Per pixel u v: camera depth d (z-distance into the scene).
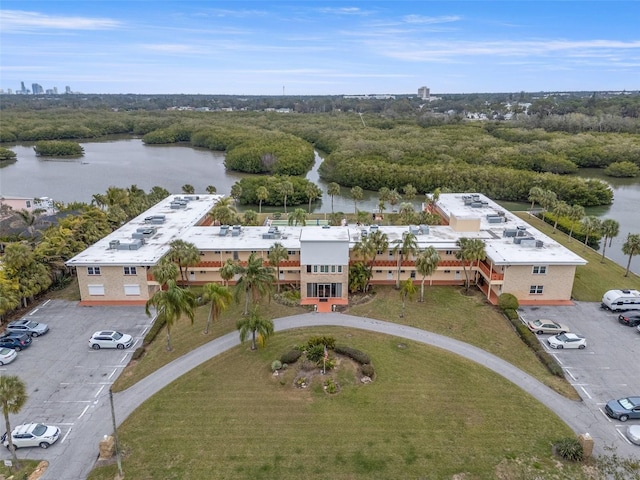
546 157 154.25
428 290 66.69
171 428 39.22
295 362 48.28
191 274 68.81
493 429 38.88
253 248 67.06
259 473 34.47
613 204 128.12
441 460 35.56
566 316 58.78
